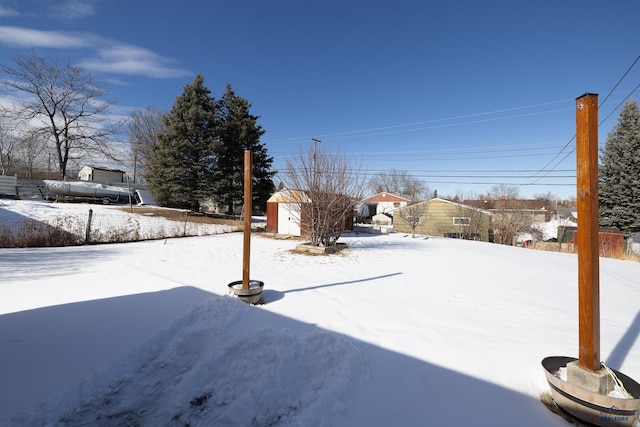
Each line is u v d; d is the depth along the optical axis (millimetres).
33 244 9391
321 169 10008
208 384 2484
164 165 21969
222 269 6676
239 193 23312
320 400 2225
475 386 2514
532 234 24109
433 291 5461
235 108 24359
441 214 26281
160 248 9648
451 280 6445
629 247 17422
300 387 2461
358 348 3053
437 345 3242
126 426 2053
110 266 6625
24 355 2729
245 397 2244
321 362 2707
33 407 2098
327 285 5645
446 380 2590
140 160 35125
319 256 9109
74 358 2729
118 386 2482
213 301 4090
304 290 5238
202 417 2141
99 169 30922
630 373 2793
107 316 3697
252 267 7156
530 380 2625
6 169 34000
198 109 21703
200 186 21969
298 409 2217
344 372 2535
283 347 2834
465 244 14766
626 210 23266
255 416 2139
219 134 23094
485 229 24906
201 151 22125
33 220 12094
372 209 42562
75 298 4324
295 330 3469
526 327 3838
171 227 14547
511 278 6898
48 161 38812
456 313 4293
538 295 5414
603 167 24719
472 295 5277
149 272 6113
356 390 2400
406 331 3586
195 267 6797
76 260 7289
